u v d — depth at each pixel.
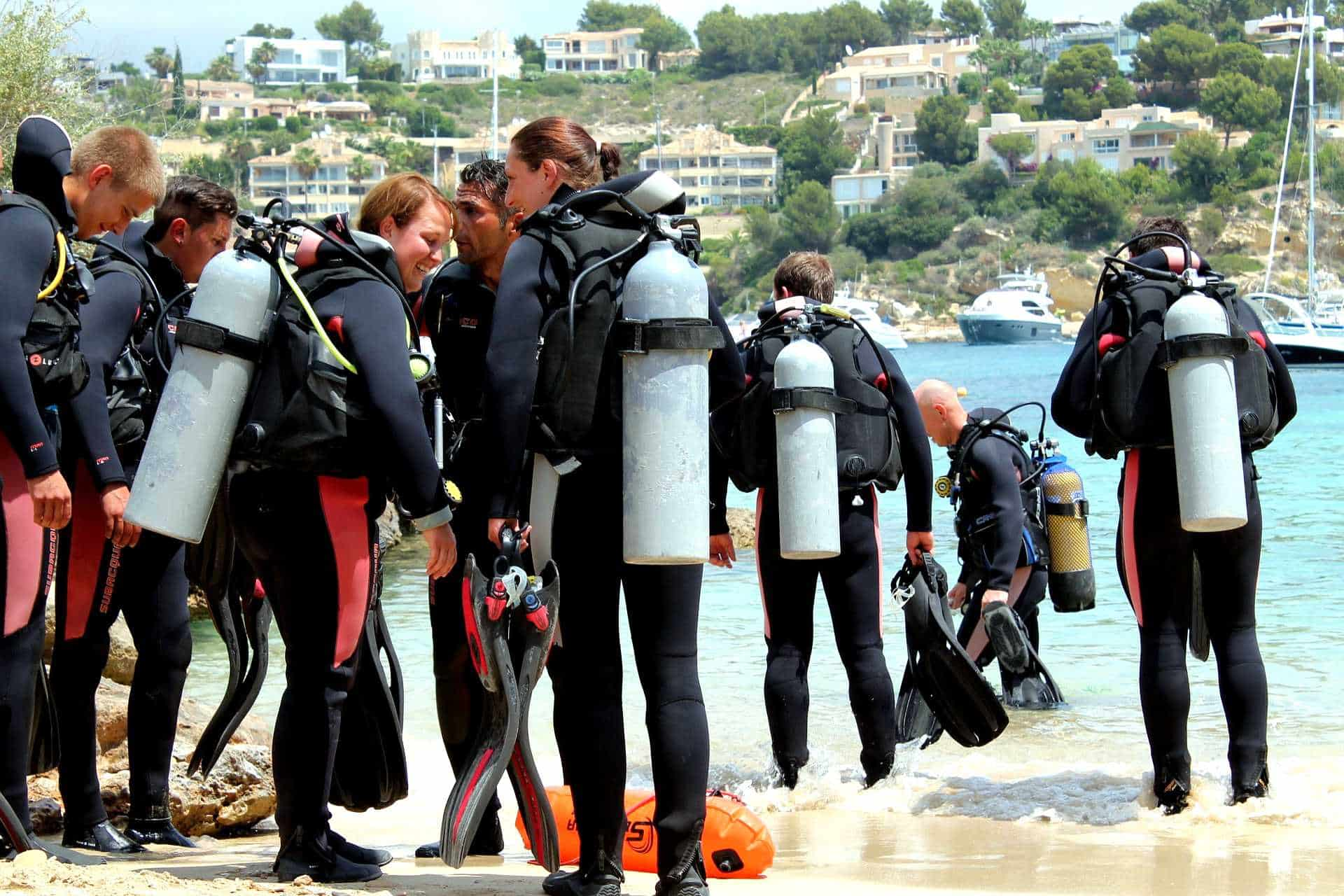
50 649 15.02
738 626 22.28
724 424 12.84
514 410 8.09
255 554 8.77
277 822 8.96
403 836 11.43
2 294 8.50
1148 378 11.27
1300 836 10.72
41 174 9.23
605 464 8.37
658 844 8.29
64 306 8.98
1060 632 21.41
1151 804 11.79
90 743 10.14
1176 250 11.55
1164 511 11.46
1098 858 10.11
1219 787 12.09
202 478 8.42
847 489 12.84
